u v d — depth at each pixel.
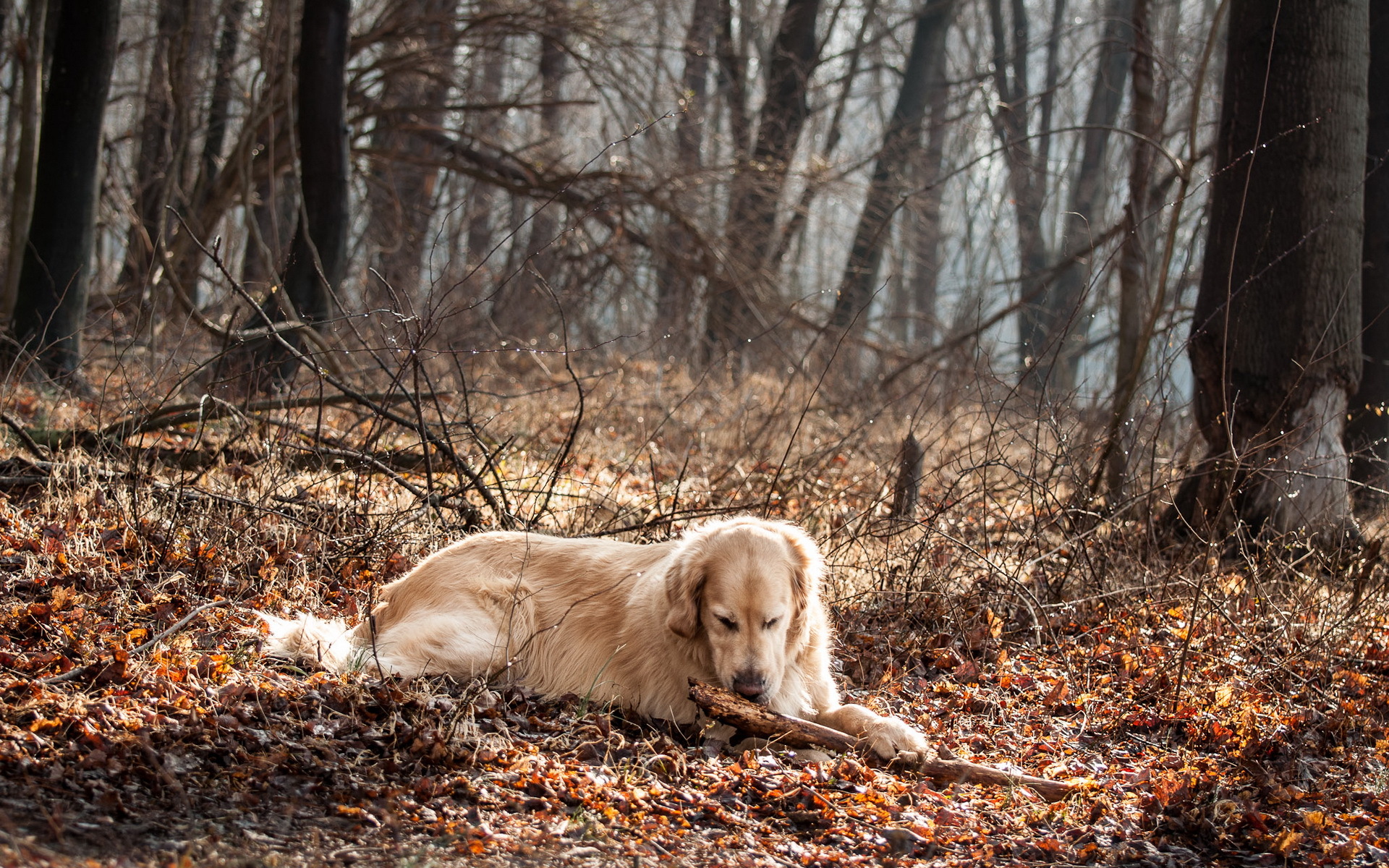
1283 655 6.31
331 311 12.34
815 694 4.99
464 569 5.29
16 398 9.02
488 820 3.71
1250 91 8.88
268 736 4.03
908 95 28.64
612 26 18.52
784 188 20.16
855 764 4.47
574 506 7.82
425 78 19.39
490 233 24.23
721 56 24.80
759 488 9.16
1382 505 9.73
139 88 21.62
